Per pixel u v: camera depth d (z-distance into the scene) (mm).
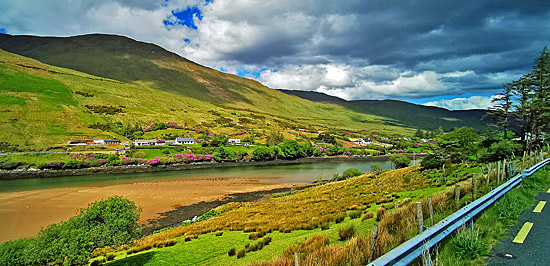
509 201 10641
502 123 55750
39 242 21859
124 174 96875
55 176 90250
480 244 6980
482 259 6512
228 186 76250
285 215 28984
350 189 43438
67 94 187250
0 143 107562
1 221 44375
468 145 54781
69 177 89188
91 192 66188
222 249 18828
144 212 49188
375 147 197875
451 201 11953
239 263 14328
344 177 82125
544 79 47969
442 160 47656
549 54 47719
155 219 44906
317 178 92188
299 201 40094
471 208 8188
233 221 30734
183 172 103062
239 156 135500
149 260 17703
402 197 25891
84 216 25281
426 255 6000
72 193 64938
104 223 25625
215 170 109625
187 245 21062
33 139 117438
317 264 7684
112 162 105875
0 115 129250
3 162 93125
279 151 146250
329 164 134375
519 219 9180
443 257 6582
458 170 36906
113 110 180375
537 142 47875
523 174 14867
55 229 22734
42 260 21078
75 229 23078
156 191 68188
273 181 86000
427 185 30781
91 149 117812
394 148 198250
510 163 16844
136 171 103375
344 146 197500
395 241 8211
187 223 39844
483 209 9289
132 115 182750
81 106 173000
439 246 7082
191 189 71250
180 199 59594
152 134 159500
